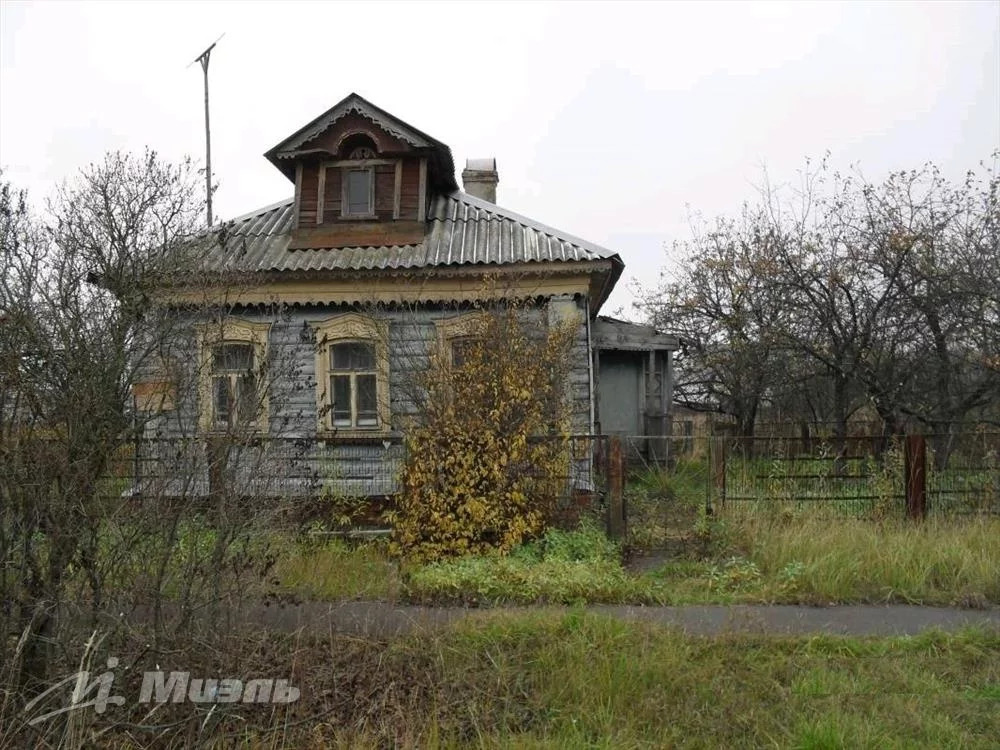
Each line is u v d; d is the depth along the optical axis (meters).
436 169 13.36
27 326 4.36
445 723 4.58
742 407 19.48
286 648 5.35
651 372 16.77
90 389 4.42
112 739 4.26
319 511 8.89
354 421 11.73
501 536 8.44
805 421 18.23
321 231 12.50
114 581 4.38
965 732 4.50
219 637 4.77
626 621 6.08
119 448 4.65
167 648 4.45
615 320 17.30
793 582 7.34
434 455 8.52
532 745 4.34
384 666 5.25
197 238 7.00
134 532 4.34
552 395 9.30
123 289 5.27
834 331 14.16
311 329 11.68
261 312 11.58
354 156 12.71
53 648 4.27
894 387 13.61
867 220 13.88
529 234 12.41
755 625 6.23
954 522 8.97
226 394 5.81
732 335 18.25
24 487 4.14
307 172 12.70
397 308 11.62
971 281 12.15
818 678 5.18
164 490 4.50
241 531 5.07
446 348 10.09
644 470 13.43
